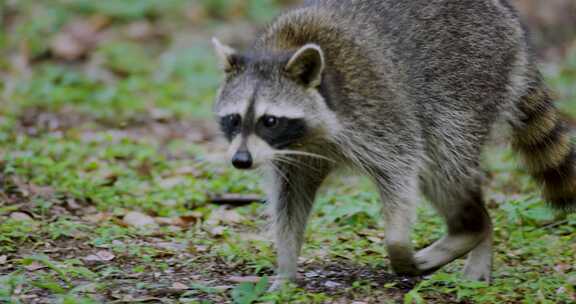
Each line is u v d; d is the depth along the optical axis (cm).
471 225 1020
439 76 1030
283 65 932
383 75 974
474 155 1052
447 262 1009
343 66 959
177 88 1988
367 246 1102
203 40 2314
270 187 1008
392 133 970
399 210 970
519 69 1097
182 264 1011
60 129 1617
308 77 930
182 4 2502
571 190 1109
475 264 1014
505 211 1185
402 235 958
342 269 1027
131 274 968
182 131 1702
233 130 933
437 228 1170
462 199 1030
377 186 983
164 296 902
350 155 967
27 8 2389
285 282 923
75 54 2156
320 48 939
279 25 1016
